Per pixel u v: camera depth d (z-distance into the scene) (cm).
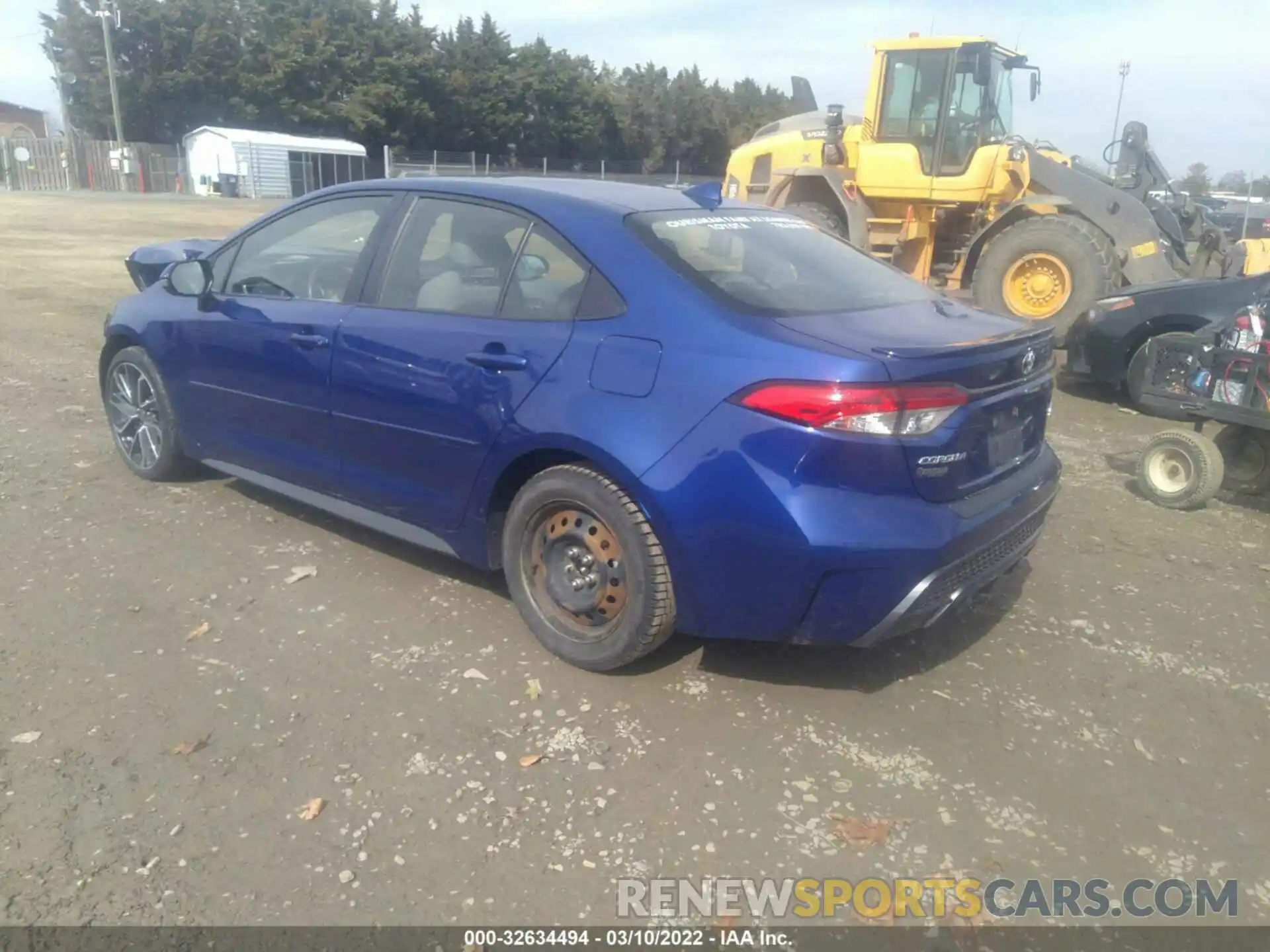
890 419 323
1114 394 923
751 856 293
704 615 353
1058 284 1045
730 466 332
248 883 277
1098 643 423
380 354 423
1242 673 403
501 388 383
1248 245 1109
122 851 287
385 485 435
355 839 295
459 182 434
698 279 362
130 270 883
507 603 439
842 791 322
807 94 1568
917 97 1157
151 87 5550
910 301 405
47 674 374
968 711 369
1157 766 341
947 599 351
